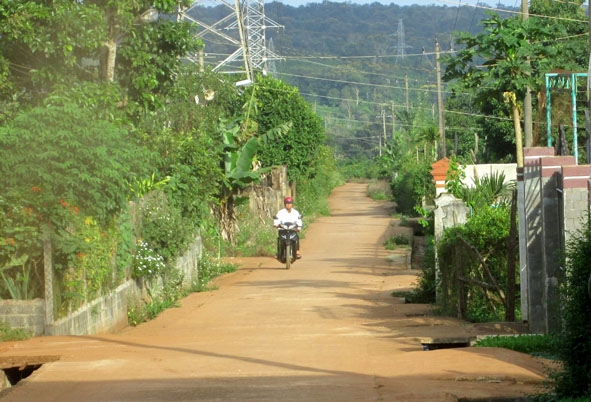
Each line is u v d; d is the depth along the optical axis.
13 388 10.94
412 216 64.25
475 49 24.12
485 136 60.84
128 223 21.05
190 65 35.78
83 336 16.11
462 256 18.98
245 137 43.84
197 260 30.83
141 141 27.42
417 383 10.70
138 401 10.04
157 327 19.73
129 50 24.88
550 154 15.66
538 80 24.09
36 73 22.42
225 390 10.58
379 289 27.56
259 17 65.44
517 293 18.56
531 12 50.41
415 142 82.00
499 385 10.76
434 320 18.50
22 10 21.52
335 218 69.88
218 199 40.41
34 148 16.70
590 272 10.22
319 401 9.78
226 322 20.05
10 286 16.20
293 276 33.12
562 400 10.02
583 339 10.24
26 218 16.02
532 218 15.70
